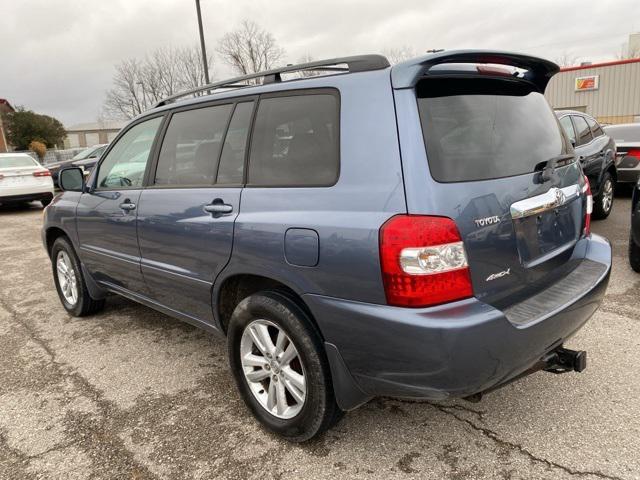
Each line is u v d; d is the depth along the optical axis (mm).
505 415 2678
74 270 4418
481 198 2078
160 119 3424
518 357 2074
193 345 3879
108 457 2531
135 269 3504
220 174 2832
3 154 13781
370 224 2021
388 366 2049
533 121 2598
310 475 2314
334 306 2148
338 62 2379
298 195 2342
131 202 3430
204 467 2416
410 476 2264
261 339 2574
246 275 2633
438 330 1889
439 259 1926
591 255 2857
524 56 2443
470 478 2227
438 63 2123
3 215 13156
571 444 2406
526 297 2316
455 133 2148
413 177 1980
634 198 4727
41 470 2457
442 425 2627
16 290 5754
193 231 2852
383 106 2127
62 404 3072
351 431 2615
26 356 3824
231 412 2891
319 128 2348
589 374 3029
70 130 69375
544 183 2445
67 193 4445
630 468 2221
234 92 2885
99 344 3980
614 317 3846
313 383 2332
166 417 2869
